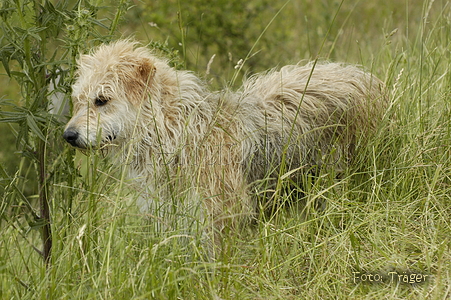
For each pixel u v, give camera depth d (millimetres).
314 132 11695
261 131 11500
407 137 12281
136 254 9758
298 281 9789
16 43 10172
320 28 22219
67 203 10961
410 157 11930
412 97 13359
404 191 11492
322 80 12188
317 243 10523
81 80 11109
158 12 21547
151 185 11047
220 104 11344
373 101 12086
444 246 9594
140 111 10953
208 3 21422
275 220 10961
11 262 9945
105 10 11477
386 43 15008
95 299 8484
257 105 11852
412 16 22156
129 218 11203
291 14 24062
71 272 9219
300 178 11711
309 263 10188
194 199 10281
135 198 10008
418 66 14797
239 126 11320
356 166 11750
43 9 10406
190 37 21531
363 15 24219
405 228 10602
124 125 11031
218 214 10805
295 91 11984
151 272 8758
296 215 10859
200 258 9758
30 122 10047
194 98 11375
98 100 11008
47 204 11016
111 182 11438
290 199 11523
